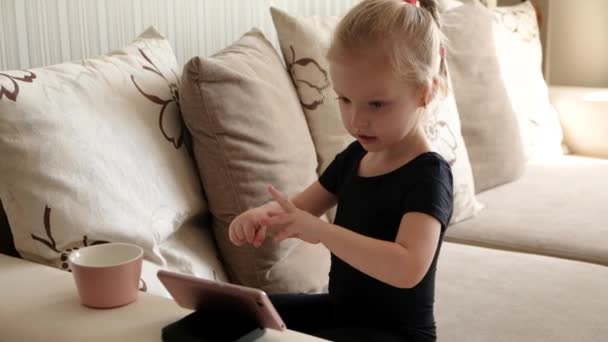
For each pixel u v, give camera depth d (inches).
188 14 70.9
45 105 45.4
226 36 75.2
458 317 54.4
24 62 57.6
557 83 123.9
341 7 90.7
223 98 52.3
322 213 49.0
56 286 41.0
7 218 47.3
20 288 40.8
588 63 122.6
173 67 57.6
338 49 41.5
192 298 35.4
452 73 81.2
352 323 44.5
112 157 47.3
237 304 33.5
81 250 39.6
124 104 50.3
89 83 49.1
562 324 53.6
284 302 48.1
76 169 45.2
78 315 37.4
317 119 65.8
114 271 37.4
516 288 59.6
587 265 64.9
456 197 73.3
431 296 44.2
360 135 41.9
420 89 42.0
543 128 99.8
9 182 44.3
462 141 76.1
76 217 44.4
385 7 41.9
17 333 37.0
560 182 87.6
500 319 54.2
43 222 44.0
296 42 66.5
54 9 59.3
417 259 39.1
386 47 40.6
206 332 33.9
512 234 71.7
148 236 47.0
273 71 61.3
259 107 55.0
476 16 84.6
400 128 41.7
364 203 43.9
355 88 40.9
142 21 66.6
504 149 84.2
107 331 35.6
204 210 54.1
